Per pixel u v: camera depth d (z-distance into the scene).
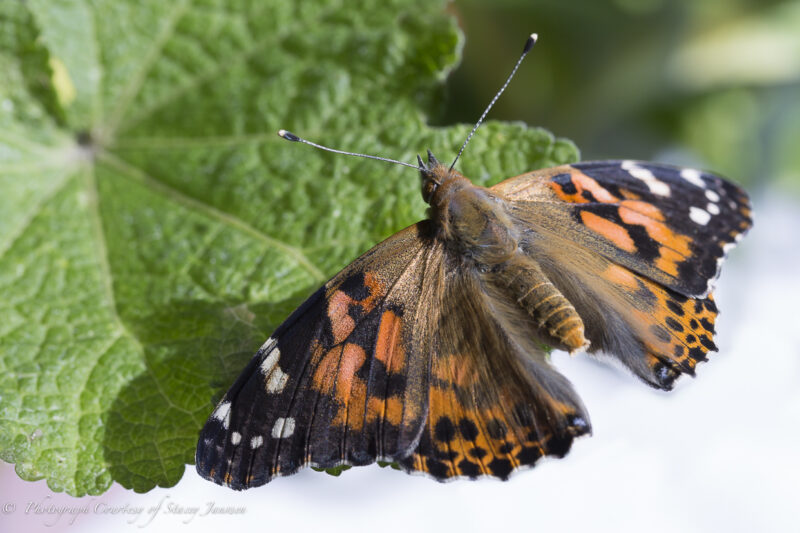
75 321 0.23
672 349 0.22
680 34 0.26
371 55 0.24
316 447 0.21
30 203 0.24
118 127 0.24
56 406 0.22
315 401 0.21
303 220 0.23
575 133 0.26
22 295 0.23
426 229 0.22
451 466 0.21
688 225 0.22
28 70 0.24
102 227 0.24
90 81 0.24
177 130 0.24
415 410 0.21
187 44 0.24
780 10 0.26
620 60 0.26
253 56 0.24
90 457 0.22
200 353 0.23
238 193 0.24
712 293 0.22
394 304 0.21
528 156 0.23
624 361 0.22
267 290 0.23
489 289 0.22
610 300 0.22
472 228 0.22
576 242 0.22
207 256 0.23
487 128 0.23
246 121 0.24
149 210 0.24
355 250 0.23
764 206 0.27
